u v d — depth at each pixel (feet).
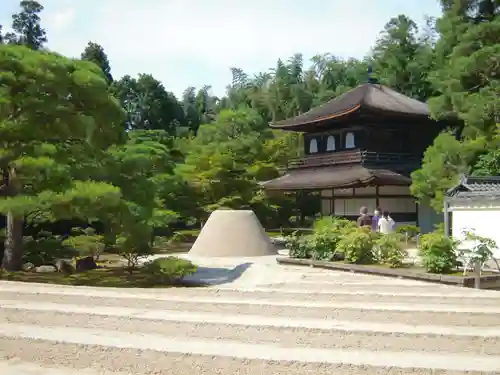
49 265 60.39
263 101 260.62
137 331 30.91
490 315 31.53
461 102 104.53
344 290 41.73
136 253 56.75
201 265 61.82
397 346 27.99
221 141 125.90
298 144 178.70
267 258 69.36
